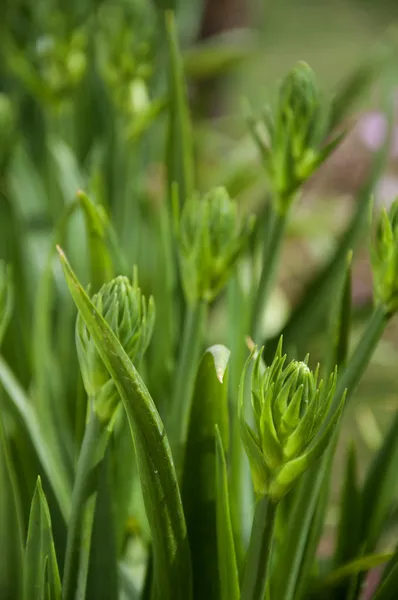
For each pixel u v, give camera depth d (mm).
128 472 608
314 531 581
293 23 4195
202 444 552
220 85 1817
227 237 565
